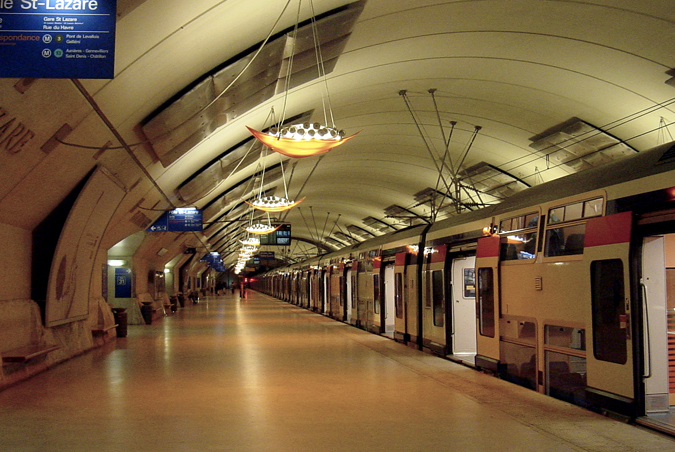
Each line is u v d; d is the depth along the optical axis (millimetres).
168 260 34156
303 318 29453
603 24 13453
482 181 26547
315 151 10492
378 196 37000
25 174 9445
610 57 14742
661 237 7227
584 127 18422
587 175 8477
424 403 8383
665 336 7117
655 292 7129
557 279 8703
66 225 11734
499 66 16219
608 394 7355
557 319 8656
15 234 11250
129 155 12812
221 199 25484
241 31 10352
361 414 7691
